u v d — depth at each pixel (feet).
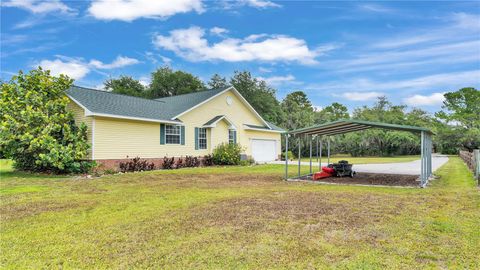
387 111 149.79
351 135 128.88
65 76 47.75
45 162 43.04
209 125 66.85
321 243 15.28
